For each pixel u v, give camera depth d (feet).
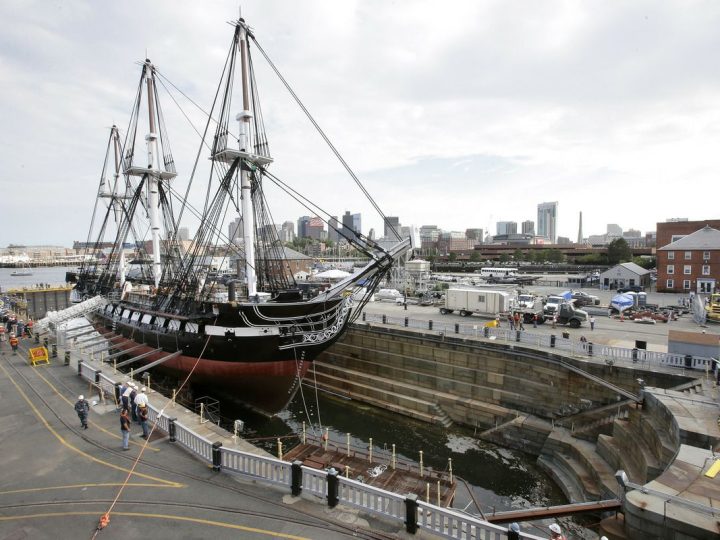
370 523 33.73
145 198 157.28
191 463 44.14
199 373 86.12
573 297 167.22
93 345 98.68
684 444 45.73
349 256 599.16
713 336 73.41
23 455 45.88
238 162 89.61
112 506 35.68
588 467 65.82
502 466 76.54
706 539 30.91
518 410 88.74
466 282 253.65
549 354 85.66
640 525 33.86
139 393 53.31
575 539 54.70
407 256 84.64
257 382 82.84
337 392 113.60
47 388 69.31
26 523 33.76
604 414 75.61
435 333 105.40
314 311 82.43
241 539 31.58
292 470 37.73
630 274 211.00
